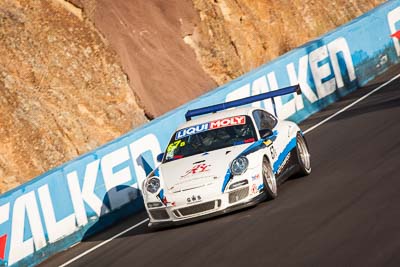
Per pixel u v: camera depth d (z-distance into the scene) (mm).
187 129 45281
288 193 42312
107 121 73125
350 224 32250
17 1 75812
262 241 32656
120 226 48281
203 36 89312
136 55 80562
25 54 72125
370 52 81438
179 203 39875
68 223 46688
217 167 40750
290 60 71562
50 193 45938
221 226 37719
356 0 116250
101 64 76438
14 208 43625
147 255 36062
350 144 52969
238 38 92625
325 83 74750
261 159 41031
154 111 77688
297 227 33719
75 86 73250
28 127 66312
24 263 43562
